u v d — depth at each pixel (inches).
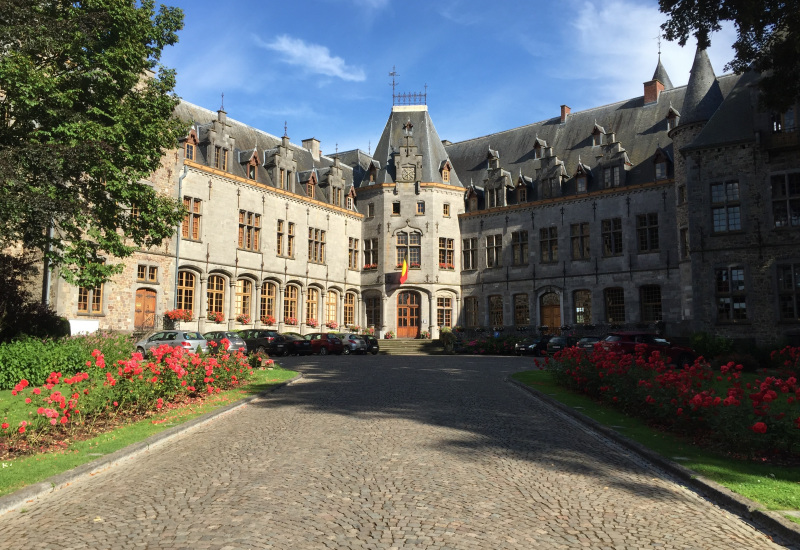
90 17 665.6
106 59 695.1
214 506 243.6
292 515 232.2
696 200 1051.9
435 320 1723.7
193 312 1322.6
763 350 921.5
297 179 1664.6
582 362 605.0
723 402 338.3
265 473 296.7
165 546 200.8
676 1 785.6
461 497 257.6
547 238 1621.6
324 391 638.5
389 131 1893.5
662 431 400.5
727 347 938.7
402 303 1748.3
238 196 1427.2
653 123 1566.2
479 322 1734.7
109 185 709.9
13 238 665.0
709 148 1043.9
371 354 1481.3
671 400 392.8
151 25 773.9
